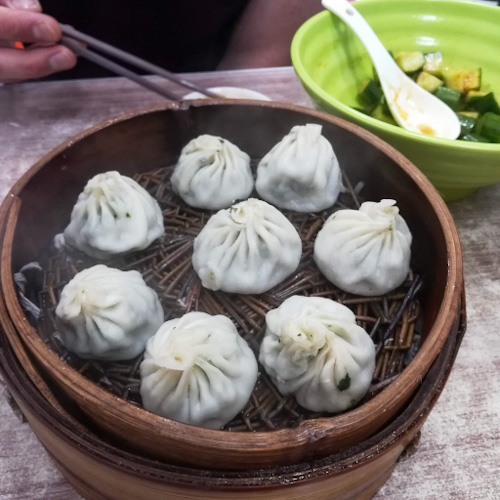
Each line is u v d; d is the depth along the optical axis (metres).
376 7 0.58
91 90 0.63
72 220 0.45
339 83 0.59
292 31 0.79
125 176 0.49
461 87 0.58
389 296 0.44
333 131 0.49
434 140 0.48
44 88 0.63
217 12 0.75
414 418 0.38
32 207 0.44
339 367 0.40
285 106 0.49
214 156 0.47
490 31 0.58
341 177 0.49
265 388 0.41
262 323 0.43
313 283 0.45
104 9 0.69
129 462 0.36
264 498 0.36
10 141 0.58
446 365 0.39
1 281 0.39
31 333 0.38
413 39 0.60
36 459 0.43
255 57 0.78
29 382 0.38
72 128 0.60
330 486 0.37
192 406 0.39
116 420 0.36
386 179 0.47
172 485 0.36
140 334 0.42
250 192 0.49
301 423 0.36
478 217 0.56
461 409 0.46
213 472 0.36
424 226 0.45
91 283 0.41
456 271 0.41
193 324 0.40
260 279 0.43
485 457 0.44
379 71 0.56
